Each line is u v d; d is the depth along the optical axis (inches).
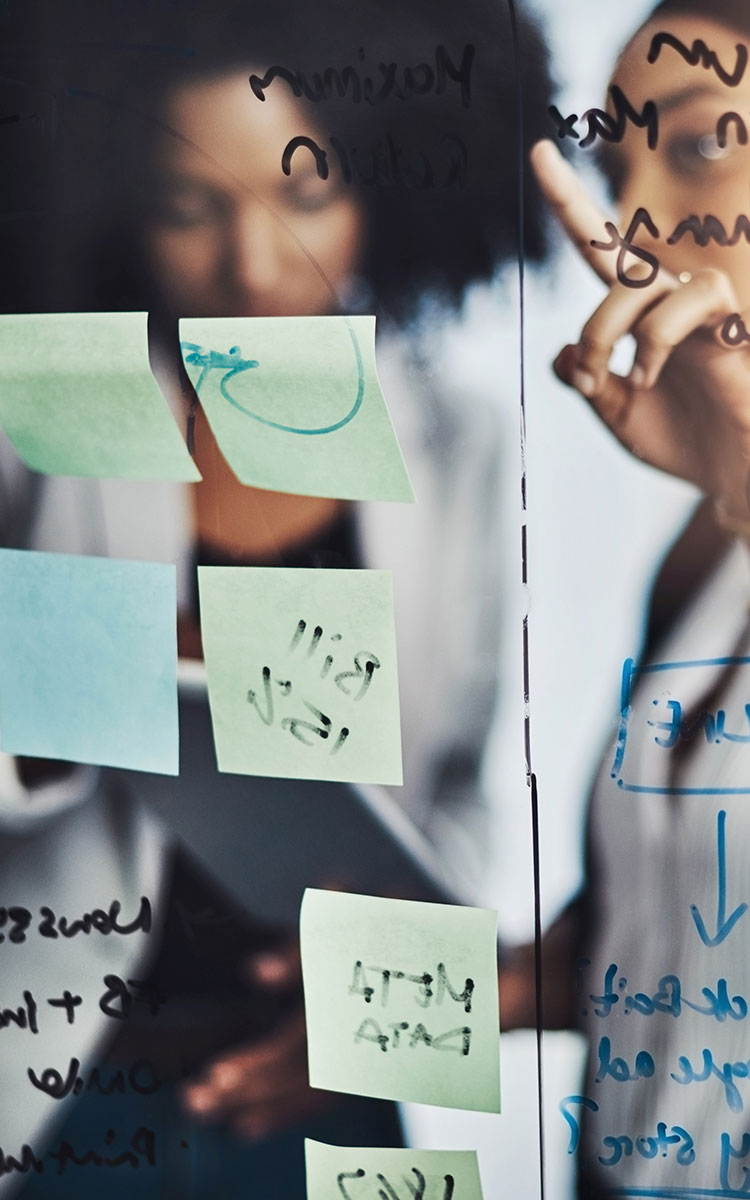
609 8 21.1
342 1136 24.4
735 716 22.2
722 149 21.1
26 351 24.3
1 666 25.6
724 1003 22.7
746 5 20.7
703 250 21.4
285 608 23.7
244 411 23.3
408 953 23.8
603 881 23.0
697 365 21.7
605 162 21.5
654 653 22.4
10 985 26.0
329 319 22.6
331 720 23.8
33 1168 26.1
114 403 24.0
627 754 22.7
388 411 22.8
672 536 22.2
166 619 24.4
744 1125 22.8
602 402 22.1
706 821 22.5
